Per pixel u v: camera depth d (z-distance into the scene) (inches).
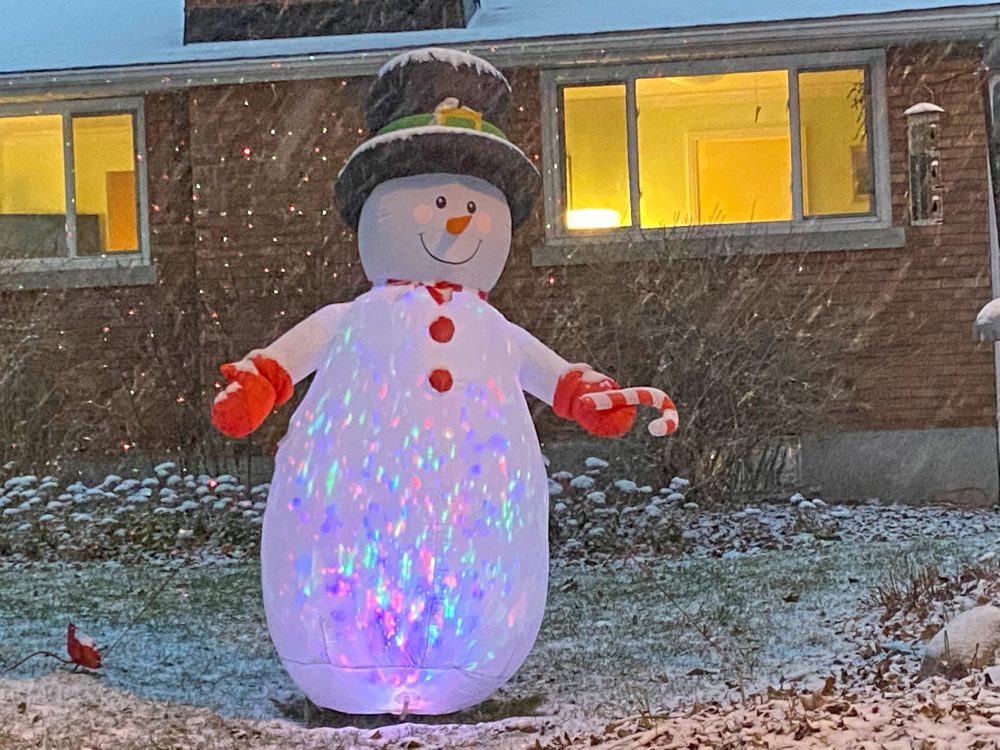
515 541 235.3
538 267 579.5
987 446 569.0
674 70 593.6
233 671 298.7
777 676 271.6
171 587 411.5
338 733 237.9
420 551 229.6
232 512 507.2
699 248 549.0
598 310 553.9
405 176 245.9
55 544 492.1
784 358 545.3
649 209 608.7
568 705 259.6
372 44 588.7
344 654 234.4
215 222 595.5
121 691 275.6
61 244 633.6
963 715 211.6
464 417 233.1
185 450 588.4
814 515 509.0
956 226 574.6
